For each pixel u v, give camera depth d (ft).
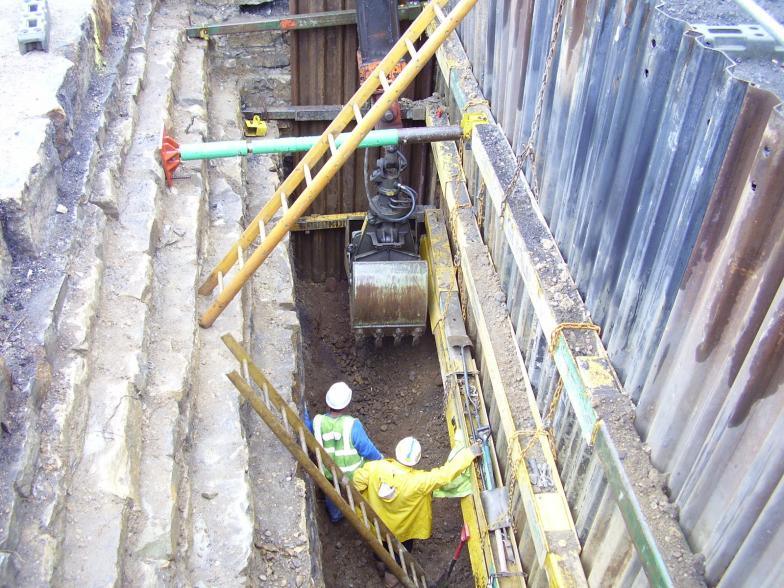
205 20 25.70
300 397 17.94
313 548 15.43
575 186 13.20
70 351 12.25
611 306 12.00
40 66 15.61
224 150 18.24
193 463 13.46
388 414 25.16
